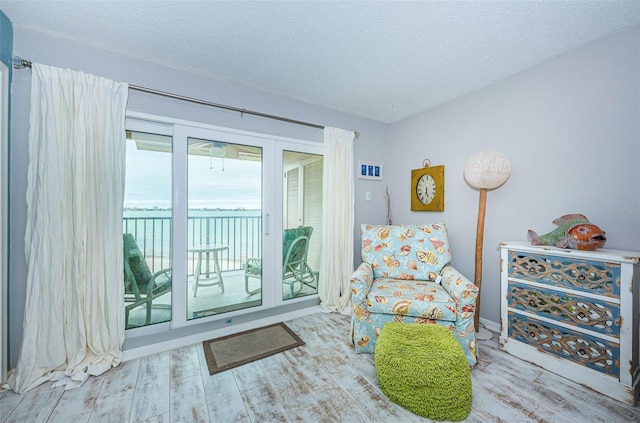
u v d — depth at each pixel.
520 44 1.77
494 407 1.36
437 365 1.32
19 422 1.26
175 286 2.04
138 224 1.97
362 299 1.90
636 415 1.29
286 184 2.63
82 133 1.63
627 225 1.63
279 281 2.56
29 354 1.48
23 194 1.60
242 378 1.62
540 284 1.71
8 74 1.54
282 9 1.45
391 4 1.41
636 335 1.39
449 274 2.00
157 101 1.98
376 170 3.25
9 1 1.38
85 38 1.71
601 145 1.73
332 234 2.75
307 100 2.68
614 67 1.67
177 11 1.47
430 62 2.00
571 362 1.57
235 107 2.31
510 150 2.20
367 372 1.68
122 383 1.56
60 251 1.57
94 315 1.67
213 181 2.24
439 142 2.78
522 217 2.13
